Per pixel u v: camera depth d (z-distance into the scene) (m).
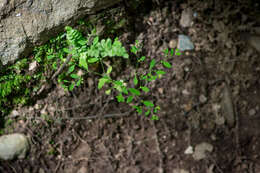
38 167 0.75
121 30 0.74
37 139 0.75
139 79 0.75
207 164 0.75
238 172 0.74
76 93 0.75
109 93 0.75
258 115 0.75
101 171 0.75
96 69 0.74
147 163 0.75
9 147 0.73
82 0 0.68
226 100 0.75
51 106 0.74
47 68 0.72
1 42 0.66
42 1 0.66
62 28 0.69
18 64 0.69
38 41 0.69
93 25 0.71
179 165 0.75
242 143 0.75
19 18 0.66
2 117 0.73
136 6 0.74
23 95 0.72
